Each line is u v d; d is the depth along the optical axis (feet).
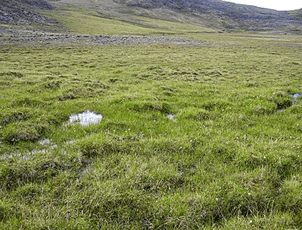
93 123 36.01
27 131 29.76
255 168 24.73
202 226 17.47
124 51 129.49
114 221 17.81
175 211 18.34
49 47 124.77
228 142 29.58
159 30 337.52
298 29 530.68
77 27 239.71
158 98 51.42
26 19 214.48
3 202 18.25
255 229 16.88
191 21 593.42
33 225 16.67
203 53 136.05
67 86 55.77
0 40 126.31
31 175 21.93
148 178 21.99
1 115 33.30
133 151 27.14
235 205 19.54
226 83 71.26
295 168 24.32
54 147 27.55
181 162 25.71
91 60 100.99
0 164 22.57
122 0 637.71
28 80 61.11
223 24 618.03
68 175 22.36
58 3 447.83
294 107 46.91
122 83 67.77
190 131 33.73
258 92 56.54
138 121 36.88
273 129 35.63
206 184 22.07
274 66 102.42
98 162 24.85
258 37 324.39
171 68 92.02
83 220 17.22
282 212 18.92
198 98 53.11
